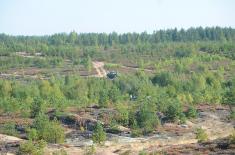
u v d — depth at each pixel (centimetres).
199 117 9719
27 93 12700
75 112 9794
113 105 10781
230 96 11456
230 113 9800
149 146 6988
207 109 10469
